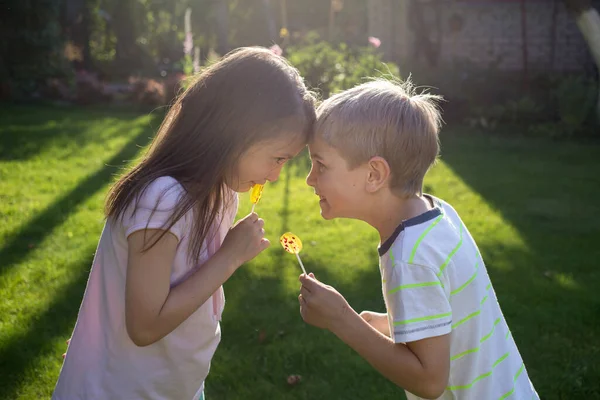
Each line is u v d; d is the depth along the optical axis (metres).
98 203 6.57
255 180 1.92
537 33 14.96
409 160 1.87
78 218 6.09
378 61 12.31
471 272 1.89
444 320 1.80
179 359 2.03
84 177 7.51
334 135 1.87
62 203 6.53
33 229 5.76
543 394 3.40
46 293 4.47
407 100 1.91
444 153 9.58
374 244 5.53
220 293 2.19
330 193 1.91
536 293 4.57
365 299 4.48
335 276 4.84
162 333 1.86
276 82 1.87
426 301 1.79
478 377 1.94
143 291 1.83
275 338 3.90
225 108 1.84
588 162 9.10
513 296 4.52
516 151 9.88
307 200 6.82
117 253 1.93
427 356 1.80
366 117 1.85
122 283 1.94
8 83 13.62
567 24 14.84
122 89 15.05
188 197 1.83
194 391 2.13
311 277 2.00
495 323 2.02
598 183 7.89
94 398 2.00
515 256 5.33
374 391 3.41
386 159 1.86
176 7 19.56
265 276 4.79
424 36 14.95
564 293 4.59
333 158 1.89
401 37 15.02
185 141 1.87
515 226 6.15
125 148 9.09
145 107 13.23
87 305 2.04
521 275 4.91
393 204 1.92
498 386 1.98
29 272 4.80
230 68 1.88
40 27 13.94
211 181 1.85
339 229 5.91
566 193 7.40
